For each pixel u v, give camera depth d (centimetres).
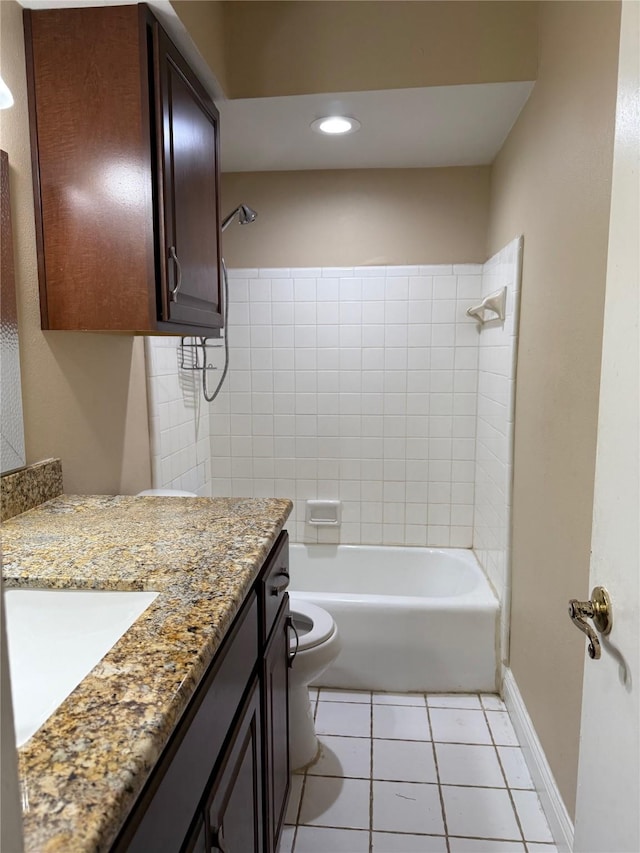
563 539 148
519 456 199
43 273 138
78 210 136
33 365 137
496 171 246
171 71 142
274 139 229
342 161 257
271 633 125
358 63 186
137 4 130
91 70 132
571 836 139
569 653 143
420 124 213
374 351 278
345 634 223
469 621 219
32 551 108
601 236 124
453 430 278
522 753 185
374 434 283
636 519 70
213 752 83
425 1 183
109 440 175
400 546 288
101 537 116
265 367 284
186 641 74
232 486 294
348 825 157
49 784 50
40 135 135
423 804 164
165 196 137
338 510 288
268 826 122
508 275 212
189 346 248
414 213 267
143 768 53
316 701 216
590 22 132
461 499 281
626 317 73
